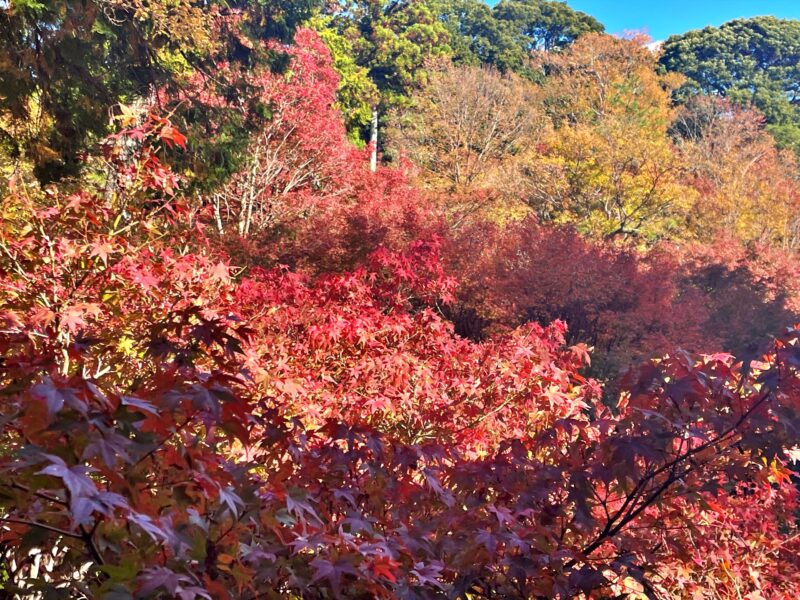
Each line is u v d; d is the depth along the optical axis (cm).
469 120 3422
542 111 3791
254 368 351
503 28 5709
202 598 167
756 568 385
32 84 1230
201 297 517
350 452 256
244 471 214
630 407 276
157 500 176
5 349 229
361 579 193
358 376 555
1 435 176
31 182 1295
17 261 430
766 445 263
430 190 2598
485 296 1364
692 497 277
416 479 340
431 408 534
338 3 4606
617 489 288
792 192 3484
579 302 1388
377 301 791
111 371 395
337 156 2198
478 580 248
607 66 3750
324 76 2292
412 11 4653
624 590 311
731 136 4069
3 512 196
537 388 545
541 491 271
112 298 446
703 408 271
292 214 2011
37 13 1191
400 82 4447
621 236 3003
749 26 5806
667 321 1349
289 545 196
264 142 2052
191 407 185
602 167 2906
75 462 155
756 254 2344
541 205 3025
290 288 693
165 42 1517
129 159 511
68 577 216
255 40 2078
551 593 246
